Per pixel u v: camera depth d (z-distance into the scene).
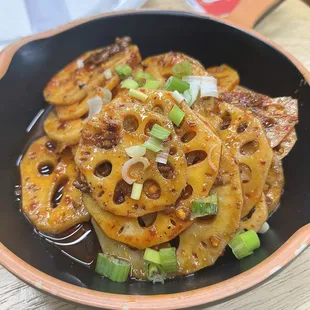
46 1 0.27
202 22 0.22
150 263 0.15
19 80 0.20
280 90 0.21
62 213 0.17
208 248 0.16
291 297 0.17
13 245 0.16
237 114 0.17
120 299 0.13
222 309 0.16
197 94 0.18
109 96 0.19
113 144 0.16
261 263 0.14
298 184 0.18
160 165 0.15
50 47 0.21
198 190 0.15
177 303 0.13
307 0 0.30
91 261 0.17
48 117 0.21
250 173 0.16
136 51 0.21
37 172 0.19
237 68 0.22
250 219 0.16
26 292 0.16
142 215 0.15
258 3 0.23
